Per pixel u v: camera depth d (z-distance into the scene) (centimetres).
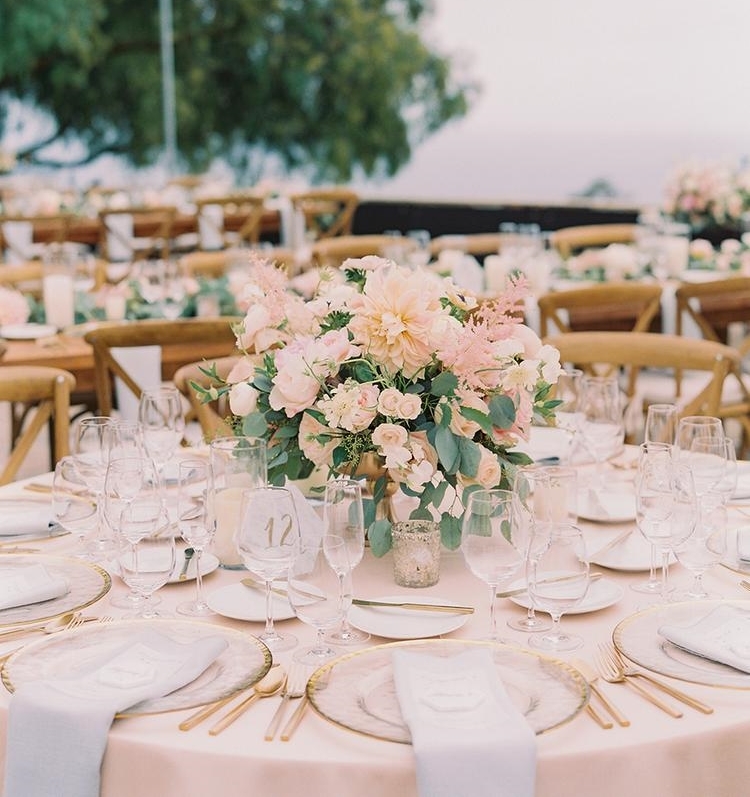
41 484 257
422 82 1546
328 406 195
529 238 630
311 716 157
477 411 198
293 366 200
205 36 1622
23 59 1545
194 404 326
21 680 163
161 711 153
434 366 204
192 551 210
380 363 200
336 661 166
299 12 1622
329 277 228
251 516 168
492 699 154
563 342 359
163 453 245
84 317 490
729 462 220
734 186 670
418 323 197
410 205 1054
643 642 175
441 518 204
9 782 154
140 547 176
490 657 164
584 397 258
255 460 208
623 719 154
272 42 1628
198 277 548
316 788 146
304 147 1658
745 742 156
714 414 351
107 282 633
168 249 848
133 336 386
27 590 191
